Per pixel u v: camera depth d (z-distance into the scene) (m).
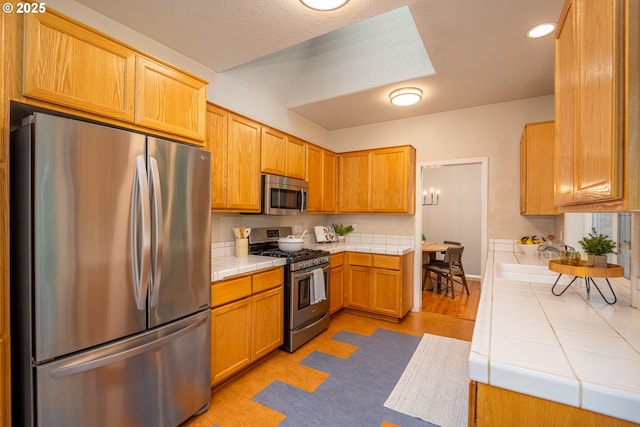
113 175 1.49
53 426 1.33
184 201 1.83
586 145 0.90
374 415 2.00
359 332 3.37
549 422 0.81
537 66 2.69
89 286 1.42
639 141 0.65
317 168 3.91
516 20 2.05
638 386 0.74
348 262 3.95
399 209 3.87
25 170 1.30
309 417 1.98
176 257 1.79
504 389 0.85
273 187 3.06
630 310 1.34
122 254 1.53
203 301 1.97
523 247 3.14
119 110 1.62
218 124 2.53
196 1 1.92
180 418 1.83
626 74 0.66
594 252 1.58
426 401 2.14
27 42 1.32
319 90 3.51
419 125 4.05
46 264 1.30
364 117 4.11
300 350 2.92
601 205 0.85
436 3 1.90
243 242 2.93
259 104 3.36
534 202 2.91
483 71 2.79
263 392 2.24
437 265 5.11
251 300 2.48
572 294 1.61
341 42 3.31
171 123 1.88
